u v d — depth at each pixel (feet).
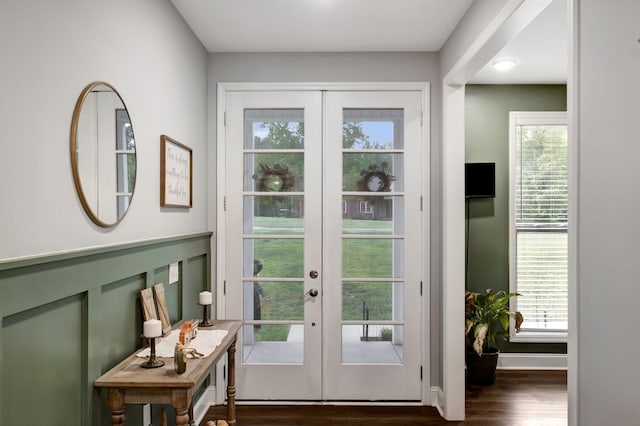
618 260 3.88
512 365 13.74
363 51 11.00
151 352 5.96
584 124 4.38
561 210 13.70
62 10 4.91
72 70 5.10
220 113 11.01
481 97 13.61
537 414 10.61
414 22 9.32
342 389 11.10
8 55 4.10
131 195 6.59
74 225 5.15
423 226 11.00
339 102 11.10
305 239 11.10
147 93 7.27
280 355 11.16
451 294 10.28
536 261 13.74
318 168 11.09
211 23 9.34
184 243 8.99
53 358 4.82
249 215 11.18
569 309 4.68
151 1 7.44
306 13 8.90
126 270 6.39
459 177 10.31
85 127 5.32
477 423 10.10
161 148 7.81
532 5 6.09
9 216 4.11
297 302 11.16
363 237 11.14
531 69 12.17
